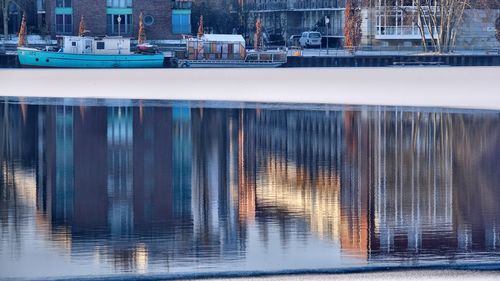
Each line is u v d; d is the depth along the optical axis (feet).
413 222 125.29
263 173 164.86
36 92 363.76
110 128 232.53
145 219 127.75
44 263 107.14
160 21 619.26
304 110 281.74
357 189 149.28
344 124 242.17
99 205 136.87
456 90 369.50
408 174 163.12
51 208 134.62
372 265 105.91
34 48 565.94
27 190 148.56
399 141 206.59
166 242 115.44
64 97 337.52
